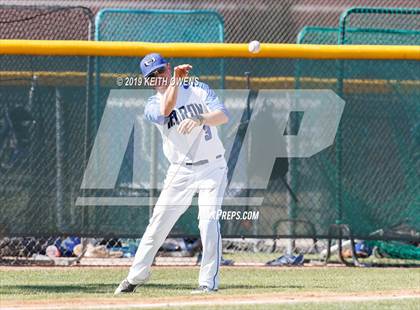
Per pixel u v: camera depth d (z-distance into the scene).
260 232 35.12
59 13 40.69
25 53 34.31
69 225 34.66
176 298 24.12
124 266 34.22
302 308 21.91
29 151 34.59
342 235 35.28
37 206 34.62
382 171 35.53
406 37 39.00
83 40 38.06
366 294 25.38
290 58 35.09
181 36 39.56
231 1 48.38
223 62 34.94
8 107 34.53
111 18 39.22
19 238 35.09
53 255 35.56
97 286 28.31
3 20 40.41
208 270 26.00
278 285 28.73
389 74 35.47
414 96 35.53
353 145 35.50
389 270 33.84
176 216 26.06
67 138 34.66
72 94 34.62
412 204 35.59
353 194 35.50
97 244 36.22
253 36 47.50
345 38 37.59
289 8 48.03
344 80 35.34
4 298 24.62
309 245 37.84
